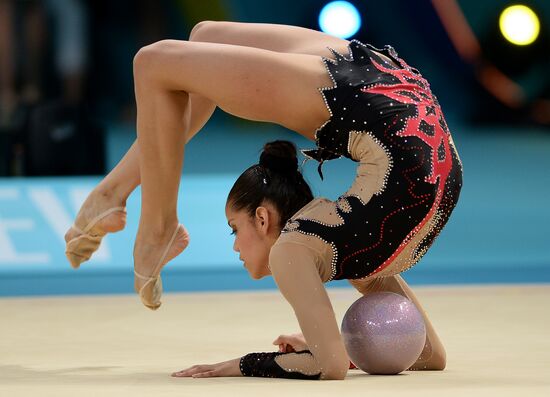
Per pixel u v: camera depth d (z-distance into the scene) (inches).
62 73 1598.2
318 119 383.2
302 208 390.6
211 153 1576.0
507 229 997.8
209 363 431.8
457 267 848.9
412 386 350.0
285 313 615.2
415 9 1840.6
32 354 459.2
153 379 375.2
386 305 387.5
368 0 1831.9
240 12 1884.8
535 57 1801.2
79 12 1605.6
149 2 1828.2
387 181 375.6
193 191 854.5
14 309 641.0
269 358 378.0
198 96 429.1
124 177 439.2
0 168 976.3
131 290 751.7
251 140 1771.7
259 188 397.7
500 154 1563.7
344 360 370.0
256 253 401.4
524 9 1761.8
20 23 1539.1
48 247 820.6
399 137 376.5
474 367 410.9
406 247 384.5
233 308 640.4
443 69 1871.3
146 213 408.8
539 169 1405.0
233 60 377.1
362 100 378.6
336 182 1232.2
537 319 574.6
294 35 416.2
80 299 691.4
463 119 1881.2
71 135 984.3
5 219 824.3
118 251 829.8
